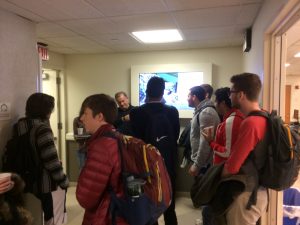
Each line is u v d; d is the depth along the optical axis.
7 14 2.43
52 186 2.23
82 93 4.90
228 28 3.17
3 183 1.69
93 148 1.39
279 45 2.17
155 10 2.49
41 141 2.15
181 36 3.58
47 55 4.15
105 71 4.81
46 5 2.31
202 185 1.70
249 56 3.32
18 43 2.56
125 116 3.44
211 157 2.48
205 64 4.33
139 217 1.33
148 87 2.30
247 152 1.51
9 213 1.67
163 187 1.42
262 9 2.29
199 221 3.05
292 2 1.46
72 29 3.13
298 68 7.43
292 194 2.77
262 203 1.59
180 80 4.43
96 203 1.38
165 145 2.27
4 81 2.39
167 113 2.34
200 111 2.66
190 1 2.26
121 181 1.37
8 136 2.42
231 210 1.62
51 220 2.28
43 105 2.24
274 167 1.50
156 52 4.61
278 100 2.19
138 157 1.39
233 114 1.81
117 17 2.68
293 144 1.51
